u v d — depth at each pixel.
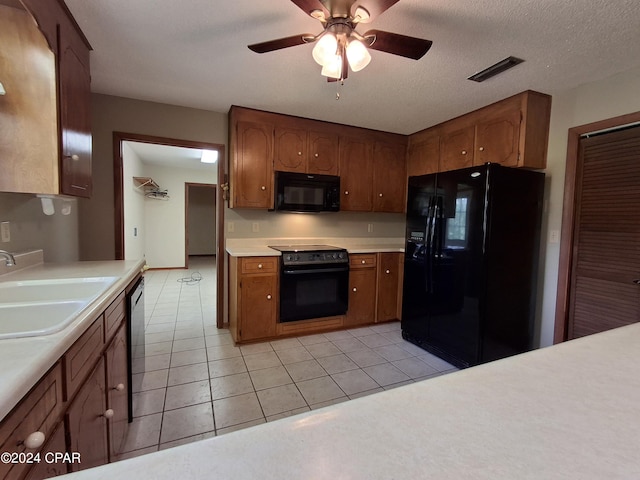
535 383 0.62
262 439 0.44
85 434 1.02
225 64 2.15
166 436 1.69
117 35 1.82
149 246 6.62
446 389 0.59
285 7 1.58
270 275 2.95
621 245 2.17
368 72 2.21
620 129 2.18
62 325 0.90
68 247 2.45
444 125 3.29
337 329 3.30
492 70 2.16
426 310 2.80
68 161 1.61
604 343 0.83
